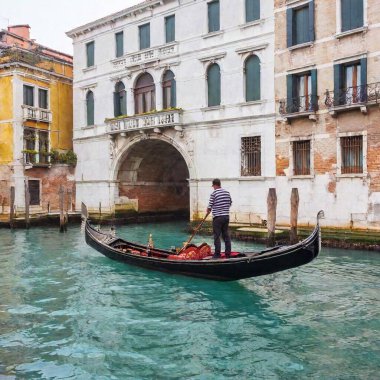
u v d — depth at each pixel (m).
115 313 7.38
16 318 7.13
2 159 22.22
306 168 15.23
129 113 20.44
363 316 7.06
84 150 22.64
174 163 23.69
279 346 5.97
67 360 5.57
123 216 21.67
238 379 5.08
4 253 13.27
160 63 19.05
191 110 18.11
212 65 17.67
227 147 17.11
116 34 21.09
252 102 16.31
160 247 14.54
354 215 13.84
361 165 13.87
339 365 5.38
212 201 8.88
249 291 8.55
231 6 16.88
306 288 8.73
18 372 5.23
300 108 15.03
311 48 14.80
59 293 8.62
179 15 18.45
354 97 13.62
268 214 12.84
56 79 23.84
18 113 21.84
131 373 5.23
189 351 5.84
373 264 10.82
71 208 23.06
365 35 13.55
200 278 9.00
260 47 16.05
